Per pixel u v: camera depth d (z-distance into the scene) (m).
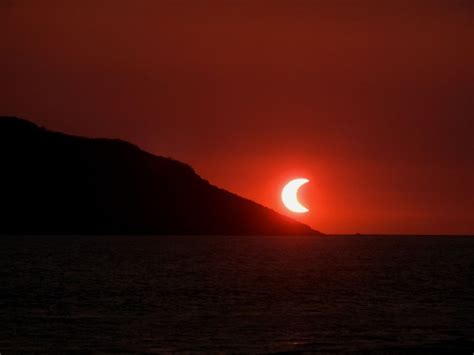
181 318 136.38
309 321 133.38
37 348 106.75
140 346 108.50
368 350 105.94
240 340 113.50
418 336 118.12
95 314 141.38
